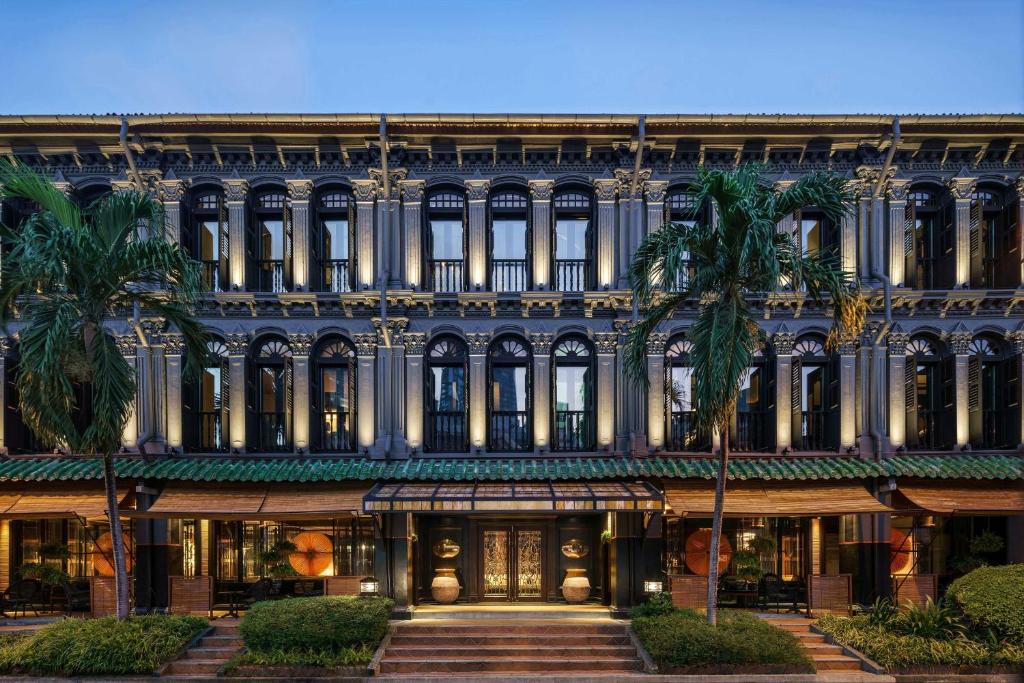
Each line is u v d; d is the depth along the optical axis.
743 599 18.42
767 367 18.94
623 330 18.64
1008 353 18.66
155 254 13.78
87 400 18.06
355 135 18.39
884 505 16.94
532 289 18.86
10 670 13.80
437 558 19.80
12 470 17.09
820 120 18.03
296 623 14.52
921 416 19.12
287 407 18.53
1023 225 18.48
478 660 14.80
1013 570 15.59
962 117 17.92
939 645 14.48
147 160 18.62
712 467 17.61
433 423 18.94
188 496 17.22
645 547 17.64
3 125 17.69
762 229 12.88
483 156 19.03
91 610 17.06
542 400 18.62
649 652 14.62
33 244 13.04
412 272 18.84
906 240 18.92
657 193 18.97
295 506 16.81
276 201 19.34
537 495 16.17
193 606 17.00
